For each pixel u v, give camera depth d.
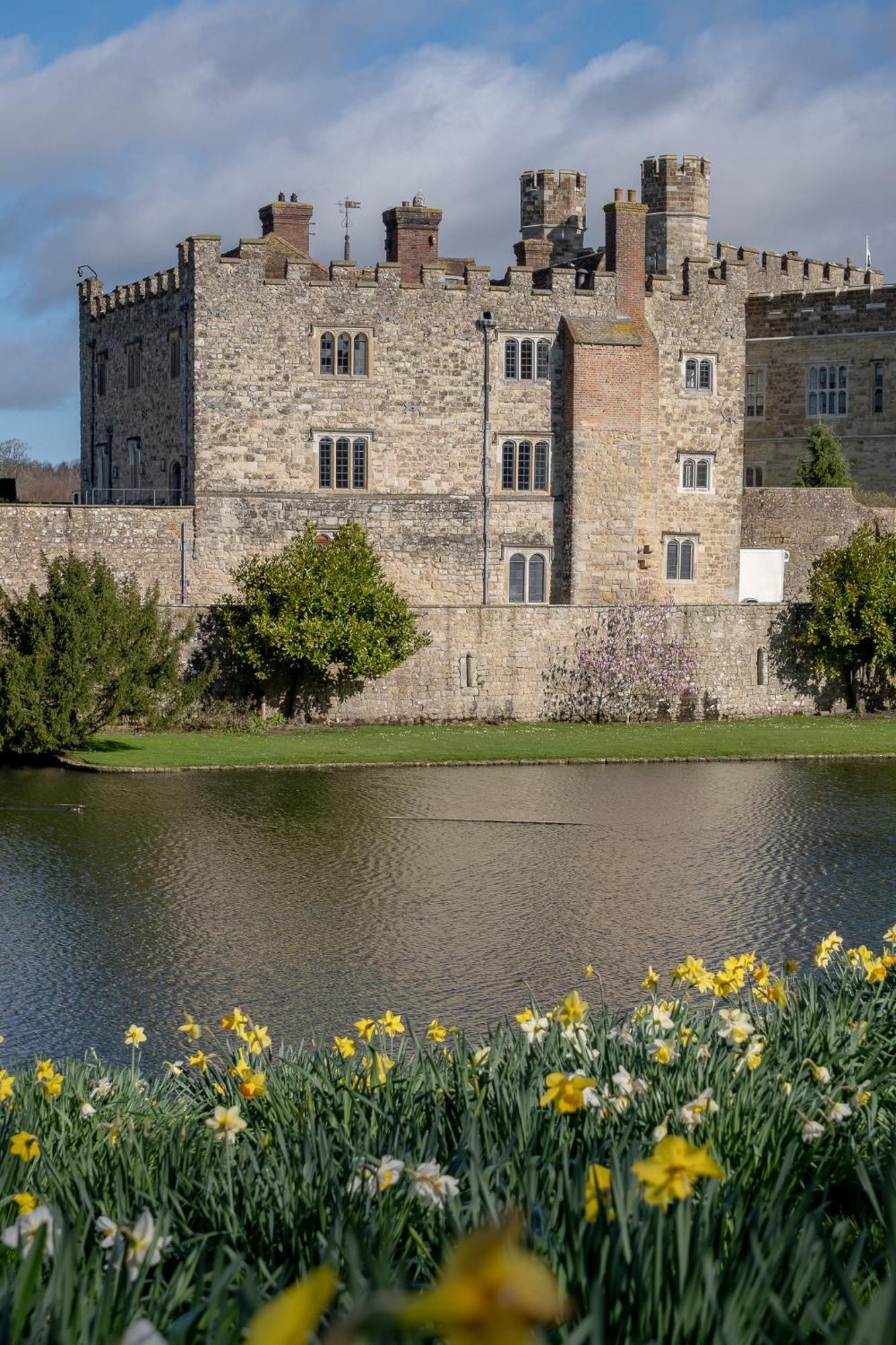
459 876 27.91
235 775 41.19
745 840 31.67
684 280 64.56
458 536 62.19
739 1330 5.04
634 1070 9.90
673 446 64.56
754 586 66.88
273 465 60.06
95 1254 6.37
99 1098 11.32
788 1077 10.01
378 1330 2.34
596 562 62.91
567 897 25.97
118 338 66.81
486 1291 2.03
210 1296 5.32
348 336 60.59
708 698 54.94
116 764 42.19
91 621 45.06
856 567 54.94
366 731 50.12
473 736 48.97
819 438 70.88
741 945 22.34
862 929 23.25
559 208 74.81
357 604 49.81
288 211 66.88
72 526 56.62
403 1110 9.45
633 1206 5.95
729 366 65.25
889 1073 11.02
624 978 20.39
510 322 62.25
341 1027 18.06
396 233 64.69
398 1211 7.02
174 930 23.50
